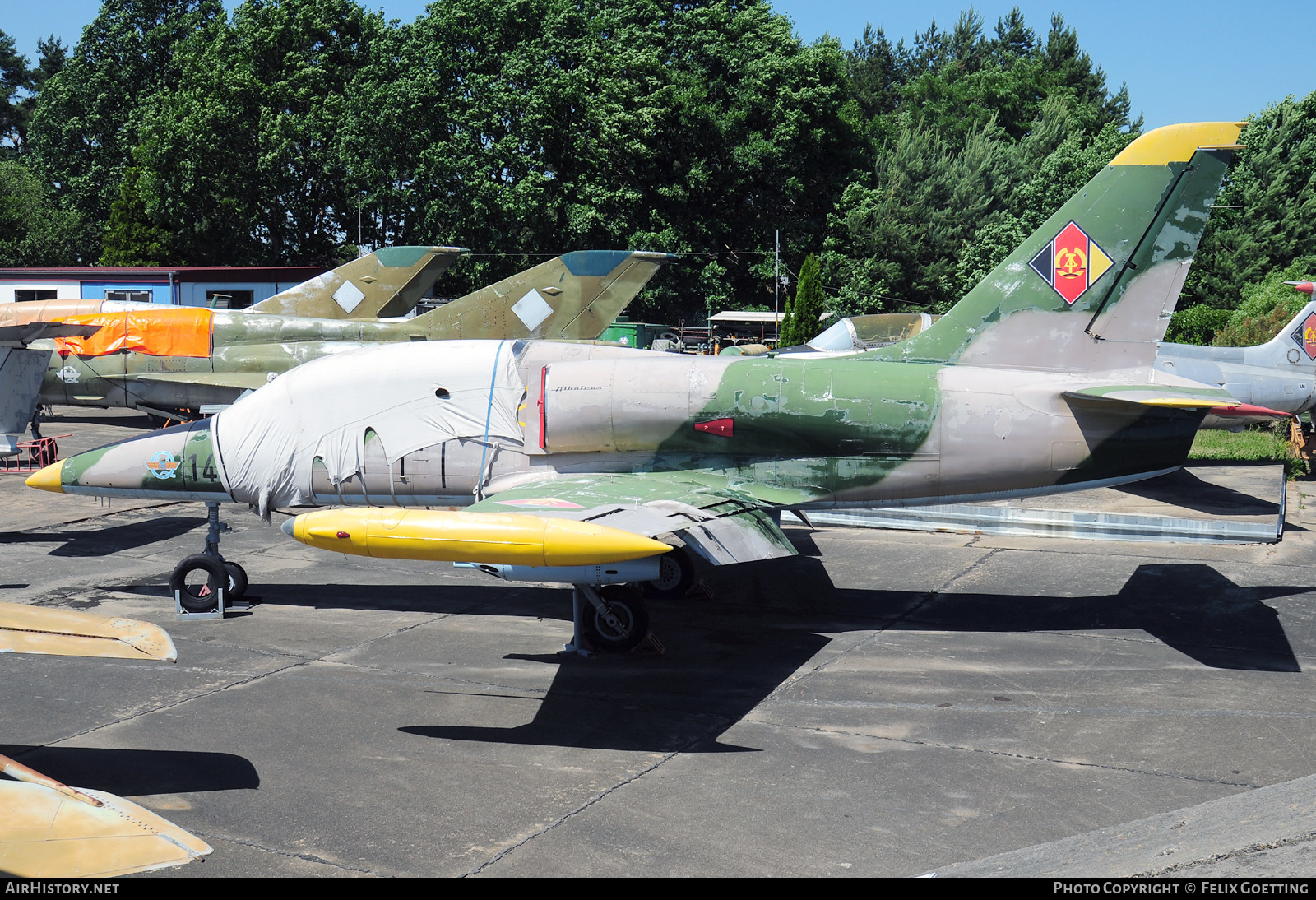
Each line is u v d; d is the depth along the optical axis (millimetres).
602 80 53031
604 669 9133
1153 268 10000
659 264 19844
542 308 20188
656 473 10336
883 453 10039
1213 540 13359
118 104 68625
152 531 14961
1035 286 10188
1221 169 9742
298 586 12070
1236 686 8602
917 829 6012
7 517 15766
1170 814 5418
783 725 7777
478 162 49156
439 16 50500
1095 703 8234
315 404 10883
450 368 10789
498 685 8664
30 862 4289
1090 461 9969
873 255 58750
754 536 8805
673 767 6973
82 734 7484
